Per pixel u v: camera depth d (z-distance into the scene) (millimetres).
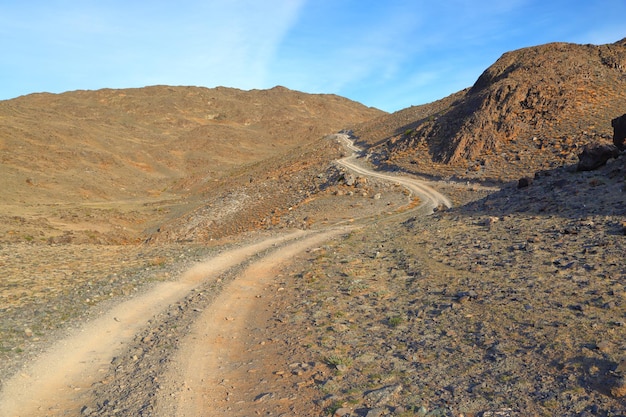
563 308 10133
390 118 137125
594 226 17375
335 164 83938
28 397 8383
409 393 7176
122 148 160875
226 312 14227
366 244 25250
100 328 12688
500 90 74688
